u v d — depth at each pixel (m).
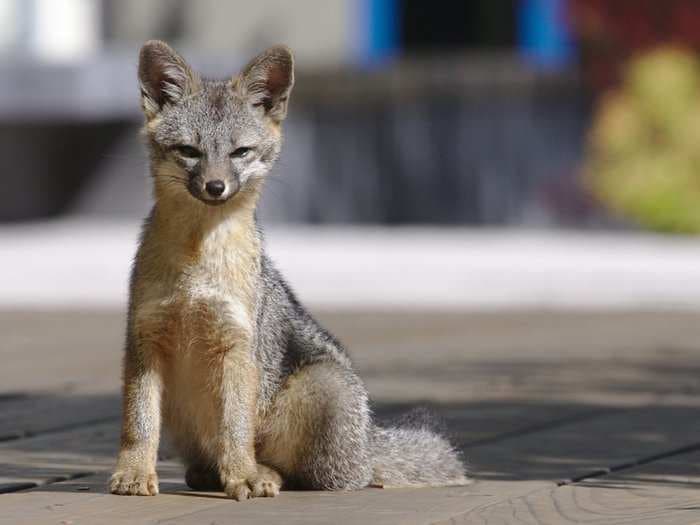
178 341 6.82
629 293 17.22
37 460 7.77
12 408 9.50
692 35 23.92
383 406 9.62
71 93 24.11
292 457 6.94
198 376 6.93
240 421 6.78
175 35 26.72
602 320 15.16
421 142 25.19
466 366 11.63
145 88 7.16
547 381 10.80
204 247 6.74
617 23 24.17
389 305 16.53
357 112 25.39
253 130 7.08
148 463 6.79
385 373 11.25
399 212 25.38
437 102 25.06
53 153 25.80
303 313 7.30
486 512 6.41
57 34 25.59
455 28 26.36
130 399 6.81
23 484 7.02
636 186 23.00
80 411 9.41
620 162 23.34
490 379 10.91
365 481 6.98
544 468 7.53
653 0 24.03
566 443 8.29
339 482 6.91
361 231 24.36
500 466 7.59
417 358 12.13
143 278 6.80
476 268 18.73
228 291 6.77
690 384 10.66
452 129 25.03
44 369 11.48
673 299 16.88
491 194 24.91
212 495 6.80
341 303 16.75
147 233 6.88
